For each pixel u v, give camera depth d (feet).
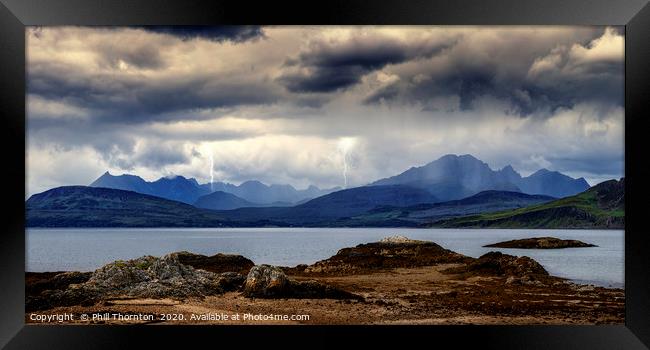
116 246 232.94
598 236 292.61
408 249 138.10
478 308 73.36
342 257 132.46
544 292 88.17
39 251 205.05
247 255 184.55
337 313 67.41
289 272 118.83
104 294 73.15
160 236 327.47
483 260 117.80
